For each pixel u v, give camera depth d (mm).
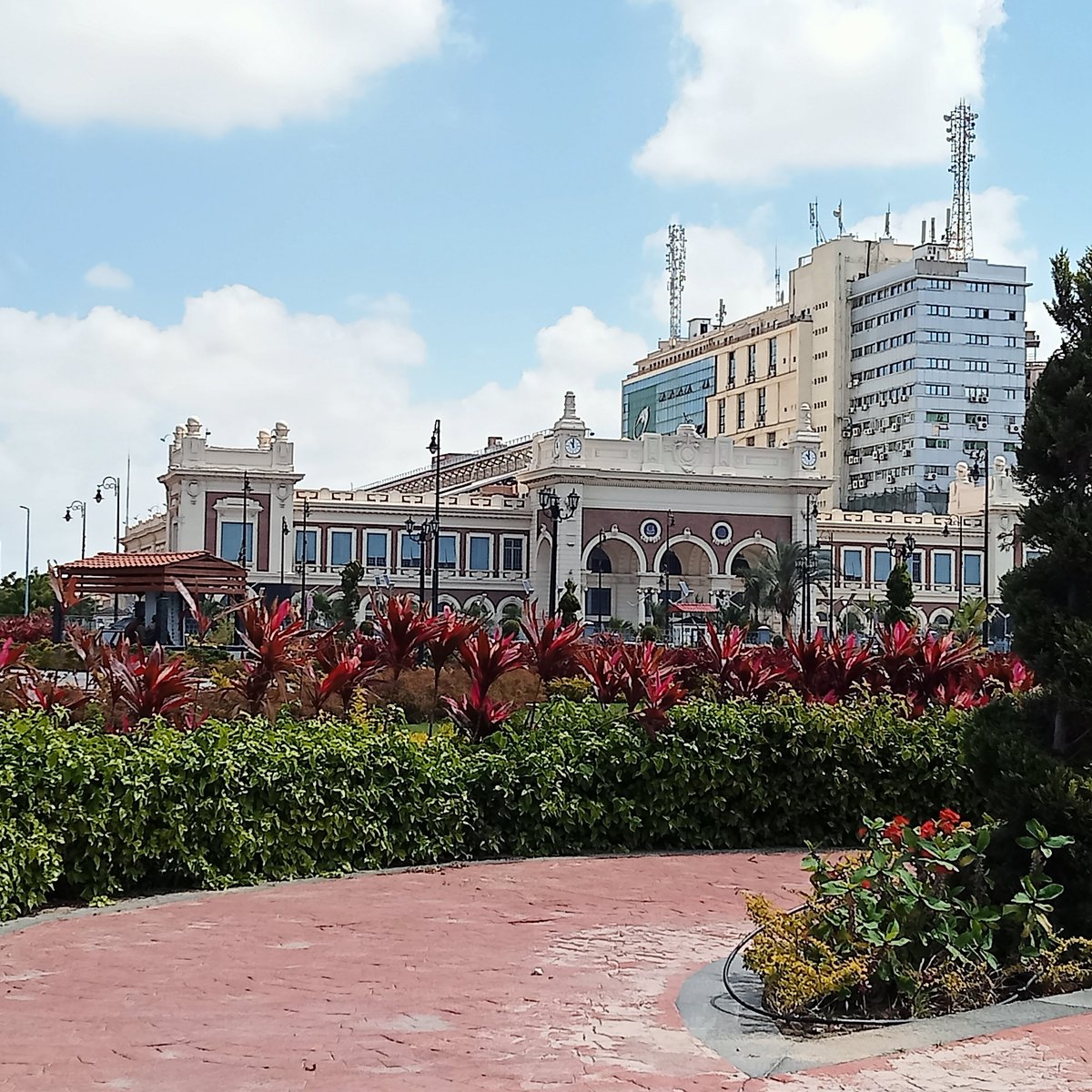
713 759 15109
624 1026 8125
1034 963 8938
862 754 15453
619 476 91625
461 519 94000
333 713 18625
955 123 144000
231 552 88312
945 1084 6832
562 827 14586
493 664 15695
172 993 8828
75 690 16875
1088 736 10242
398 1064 7355
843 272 137875
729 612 77812
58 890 12164
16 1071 7227
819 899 9258
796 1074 7043
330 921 11156
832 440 136625
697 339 159125
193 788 12469
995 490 102000
